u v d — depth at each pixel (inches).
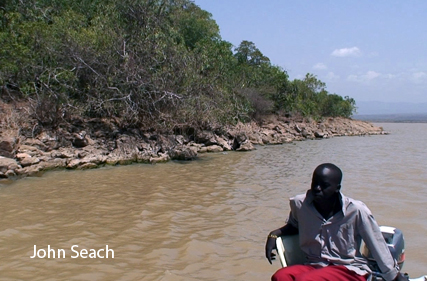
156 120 725.3
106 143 640.4
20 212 341.4
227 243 273.1
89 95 681.6
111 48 698.2
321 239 148.3
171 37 769.6
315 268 145.4
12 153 512.1
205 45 980.6
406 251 262.5
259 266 236.8
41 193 410.9
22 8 784.3
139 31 731.4
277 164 665.0
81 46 675.4
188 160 686.5
